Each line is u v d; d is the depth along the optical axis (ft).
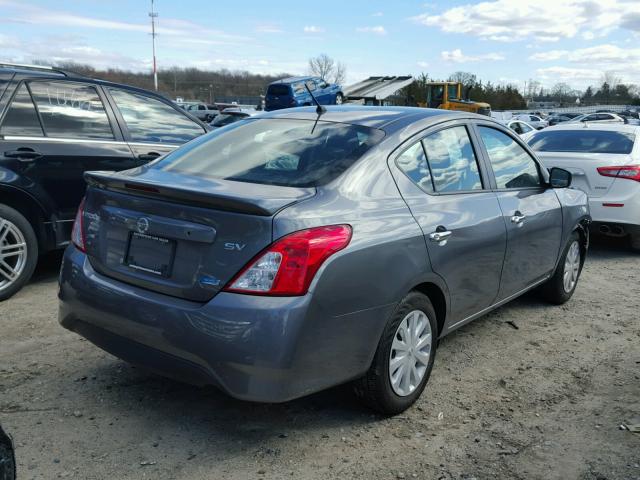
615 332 15.92
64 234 17.38
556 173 15.85
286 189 9.77
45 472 8.92
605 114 140.05
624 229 24.11
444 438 10.30
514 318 16.75
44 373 12.12
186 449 9.70
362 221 9.73
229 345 8.58
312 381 9.08
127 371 12.34
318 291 8.84
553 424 10.92
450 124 12.85
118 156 18.30
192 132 20.76
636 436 10.56
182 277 9.18
